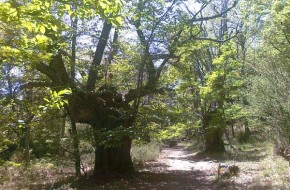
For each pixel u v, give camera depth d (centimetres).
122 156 1652
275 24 1241
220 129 2677
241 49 3247
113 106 1584
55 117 1416
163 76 1869
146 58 1558
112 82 1691
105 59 1753
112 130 1413
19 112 573
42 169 1831
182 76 2353
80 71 1658
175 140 5219
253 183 1177
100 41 1609
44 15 413
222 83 2508
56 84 1342
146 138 1508
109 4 413
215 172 1708
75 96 1464
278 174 1236
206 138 2912
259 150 2350
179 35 1633
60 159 1623
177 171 1836
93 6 423
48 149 2197
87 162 2000
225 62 2508
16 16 389
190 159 2647
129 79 1698
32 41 486
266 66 1242
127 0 1301
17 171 1622
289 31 1222
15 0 377
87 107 1521
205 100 2698
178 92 2433
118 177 1570
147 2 1448
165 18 1520
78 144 1563
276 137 1241
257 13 2409
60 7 434
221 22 3122
